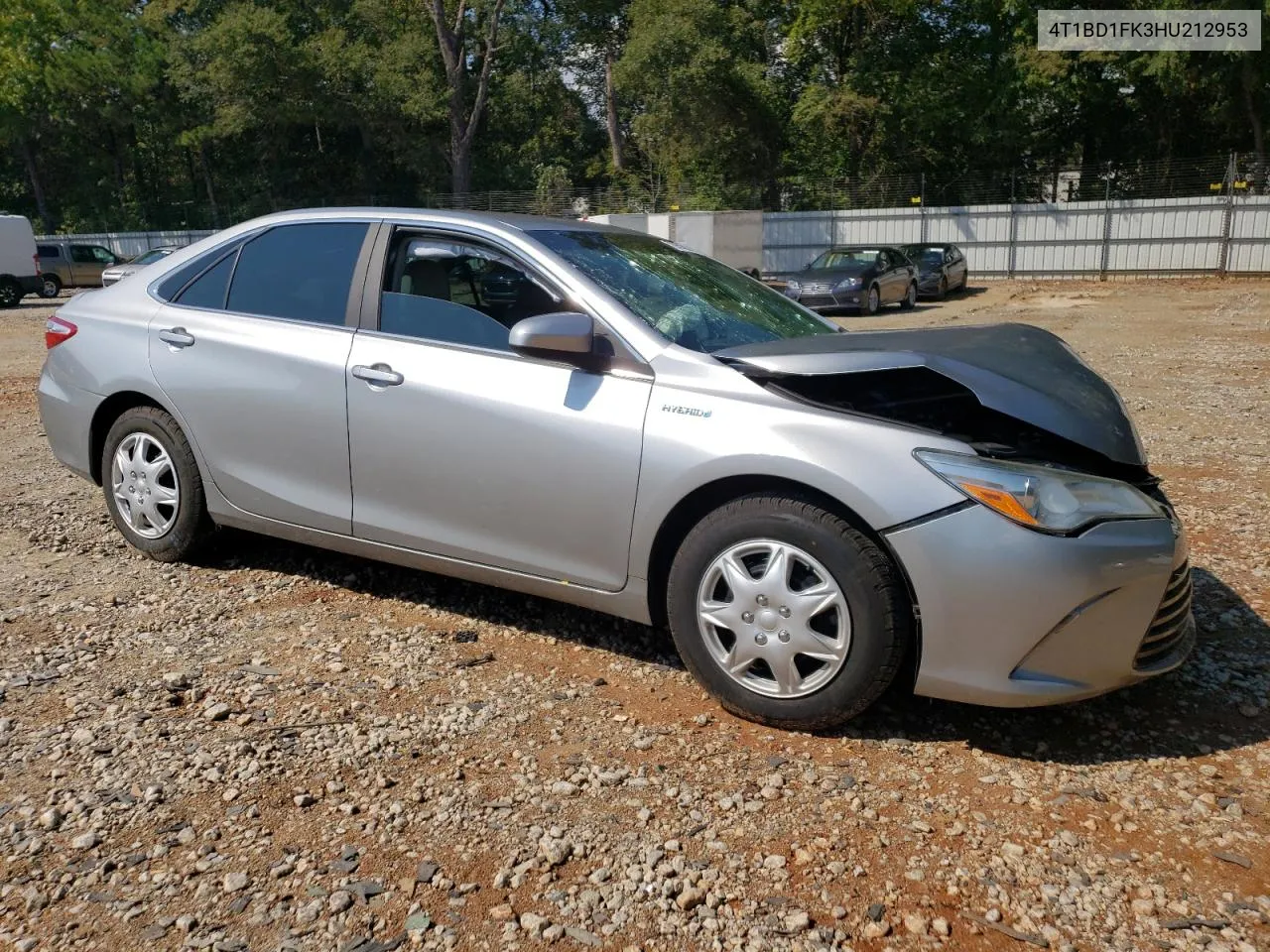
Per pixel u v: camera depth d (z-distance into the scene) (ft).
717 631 10.88
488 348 12.22
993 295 85.97
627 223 80.23
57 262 96.84
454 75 128.77
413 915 7.81
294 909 7.85
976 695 9.94
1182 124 118.73
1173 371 37.04
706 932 7.71
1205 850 8.79
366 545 13.26
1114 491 10.13
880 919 7.88
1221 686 11.82
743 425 10.50
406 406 12.46
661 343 11.34
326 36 127.13
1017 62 110.52
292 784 9.55
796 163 122.93
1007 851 8.73
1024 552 9.57
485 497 12.06
